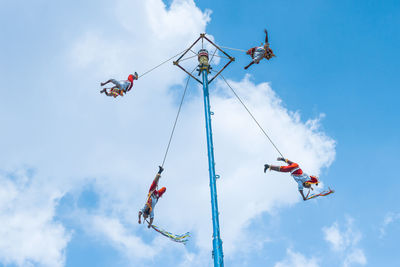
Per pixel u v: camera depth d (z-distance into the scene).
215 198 10.29
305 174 13.44
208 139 12.14
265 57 14.94
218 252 9.08
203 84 14.84
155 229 12.23
